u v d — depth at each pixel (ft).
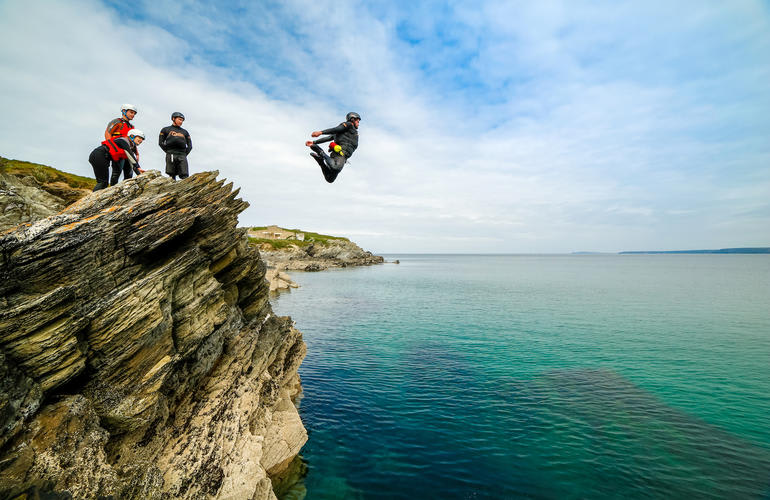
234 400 43.75
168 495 31.19
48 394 26.89
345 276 407.64
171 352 36.09
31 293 26.43
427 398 72.13
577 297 221.66
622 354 100.37
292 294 241.14
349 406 68.64
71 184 64.64
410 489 45.50
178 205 38.65
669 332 126.52
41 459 23.66
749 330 128.77
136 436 32.27
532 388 76.79
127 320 31.01
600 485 45.88
